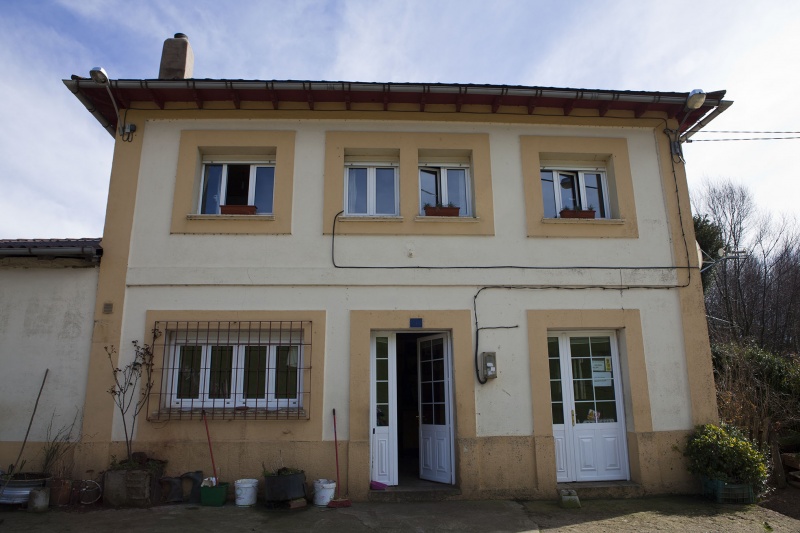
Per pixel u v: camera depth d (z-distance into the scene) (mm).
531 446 7656
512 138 8656
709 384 8031
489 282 8102
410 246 8141
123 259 7906
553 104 8555
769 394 9211
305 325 7812
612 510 6914
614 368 8211
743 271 23438
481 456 7574
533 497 7457
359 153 8617
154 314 7746
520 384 7828
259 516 6484
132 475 6871
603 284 8219
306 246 8070
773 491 7648
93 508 6750
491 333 7953
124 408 7449
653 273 8328
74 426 7414
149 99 8320
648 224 8523
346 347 7785
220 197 8562
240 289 7891
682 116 8812
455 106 8531
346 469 7395
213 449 7402
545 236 8328
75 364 7590
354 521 6336
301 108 8477
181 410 7457
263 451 7410
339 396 7637
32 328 7684
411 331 8031
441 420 8078
